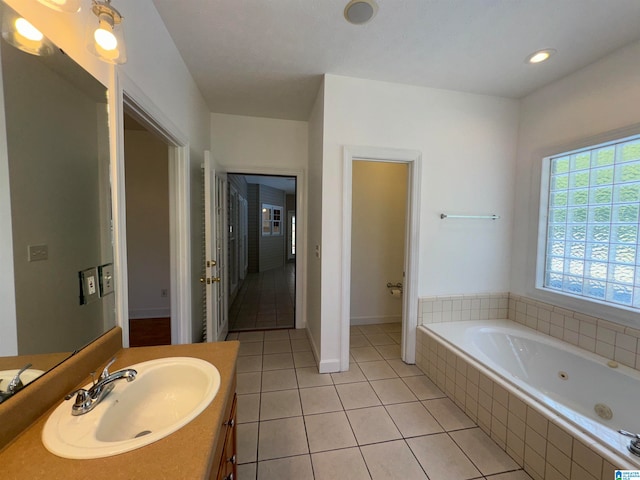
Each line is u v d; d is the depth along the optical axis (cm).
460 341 212
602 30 162
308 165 320
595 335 192
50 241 86
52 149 86
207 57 197
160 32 158
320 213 235
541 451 135
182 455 65
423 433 168
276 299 481
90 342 102
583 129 202
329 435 164
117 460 63
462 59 196
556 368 204
